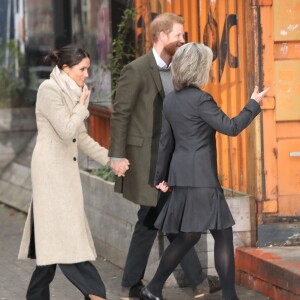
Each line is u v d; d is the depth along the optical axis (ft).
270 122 90.63
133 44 112.78
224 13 95.20
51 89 78.74
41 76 162.91
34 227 79.46
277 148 91.04
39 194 79.05
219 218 77.66
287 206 91.50
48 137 79.41
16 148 155.94
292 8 89.97
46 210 78.74
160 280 81.76
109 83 116.57
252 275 88.58
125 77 83.71
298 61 90.43
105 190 102.06
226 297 78.74
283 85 90.43
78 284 79.20
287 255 87.86
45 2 156.25
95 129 122.21
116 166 83.66
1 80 169.48
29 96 166.91
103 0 120.98
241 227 91.35
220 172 98.37
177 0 104.32
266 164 90.89
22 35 169.37
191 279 86.02
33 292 81.20
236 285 90.58
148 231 85.56
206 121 77.20
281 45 90.27
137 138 84.38
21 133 157.79
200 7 99.50
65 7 143.23
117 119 83.51
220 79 96.94
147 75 83.61
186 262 85.71
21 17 169.37
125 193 85.35
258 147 90.68
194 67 77.77
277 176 91.25
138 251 86.12
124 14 112.47
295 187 91.50
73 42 138.21
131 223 95.76
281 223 91.45
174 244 80.28
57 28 149.18
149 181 84.17
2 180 149.28
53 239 78.74
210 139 78.64
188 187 78.02
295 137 91.20
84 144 82.84
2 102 168.04
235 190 95.50
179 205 78.69
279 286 83.97
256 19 89.61
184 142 78.33
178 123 78.23
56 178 78.89
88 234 81.00
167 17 83.30
